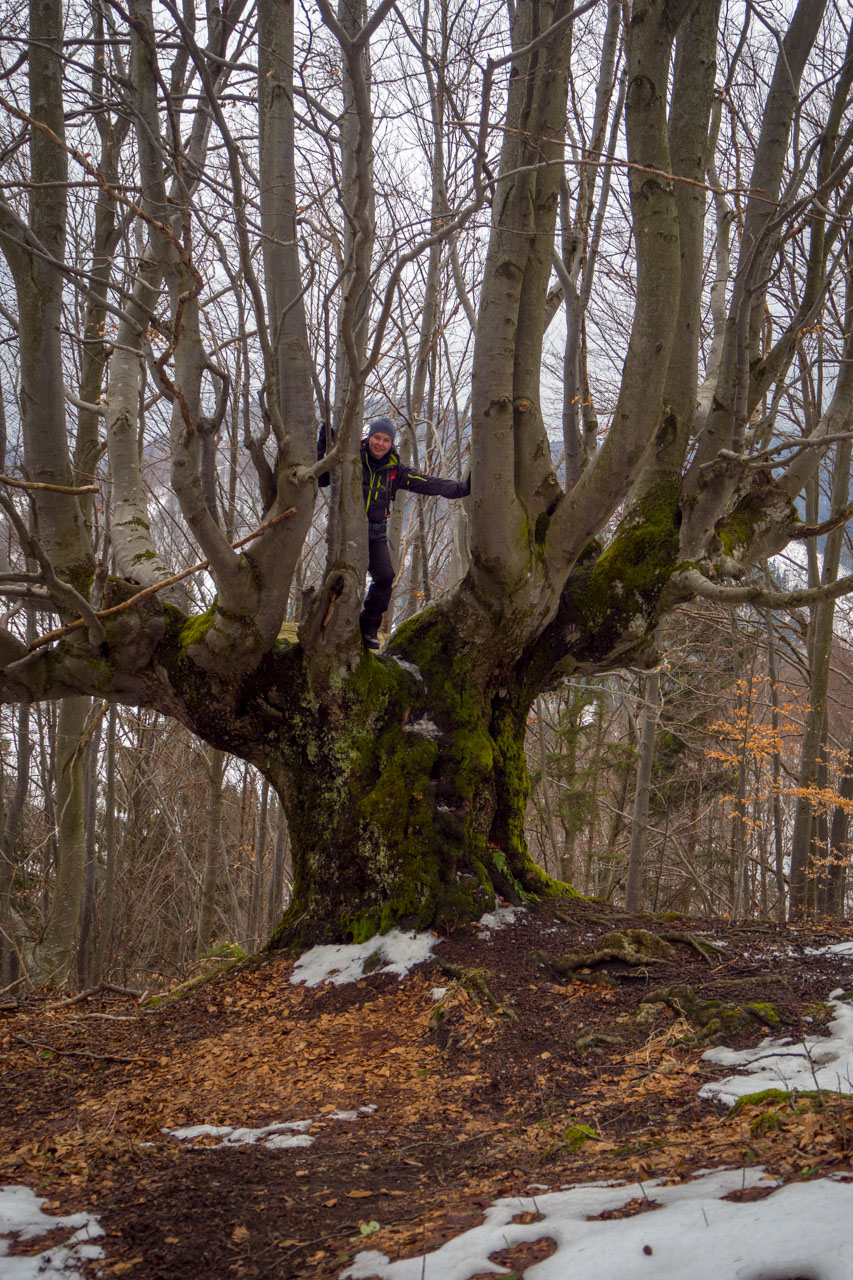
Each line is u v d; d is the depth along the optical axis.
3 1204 3.15
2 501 5.24
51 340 6.33
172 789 19.52
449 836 6.54
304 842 6.91
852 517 7.36
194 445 5.59
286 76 5.75
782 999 4.94
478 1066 4.73
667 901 21.41
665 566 7.06
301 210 5.56
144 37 4.73
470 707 6.98
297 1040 5.28
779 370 7.05
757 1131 3.03
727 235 8.12
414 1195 3.13
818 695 13.30
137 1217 3.03
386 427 6.49
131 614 6.73
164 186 5.75
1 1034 5.91
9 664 6.78
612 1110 3.84
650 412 6.06
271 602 6.48
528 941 6.11
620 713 20.50
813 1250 1.90
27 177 9.80
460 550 8.23
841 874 14.34
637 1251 2.12
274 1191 3.23
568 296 7.41
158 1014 6.13
